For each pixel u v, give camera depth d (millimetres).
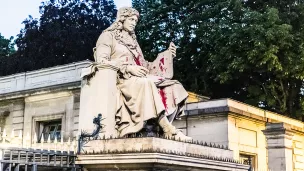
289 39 28750
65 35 40250
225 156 9820
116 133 9188
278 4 33156
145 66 10742
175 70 36375
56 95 25516
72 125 24453
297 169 24703
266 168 23859
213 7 33469
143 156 7613
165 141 8023
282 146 19453
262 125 24250
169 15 37031
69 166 8188
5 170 6992
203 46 34344
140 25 36406
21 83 27562
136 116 9164
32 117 26188
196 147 8859
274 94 31219
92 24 42344
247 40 29234
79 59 40281
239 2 31781
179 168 8125
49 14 41938
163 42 36406
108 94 9070
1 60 42562
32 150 7383
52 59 40188
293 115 32125
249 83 32875
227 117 21547
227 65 30516
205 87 34344
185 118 22656
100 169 8211
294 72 29359
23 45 41656
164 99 9914
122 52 9992
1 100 27516
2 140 8625
